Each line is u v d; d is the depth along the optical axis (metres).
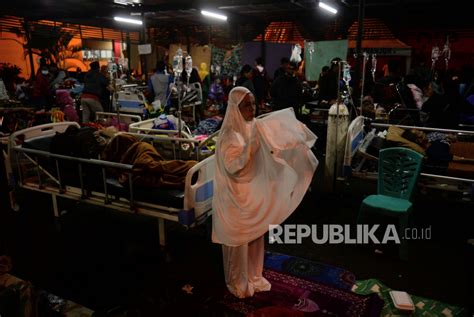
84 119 7.50
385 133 4.84
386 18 11.42
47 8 9.52
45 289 3.01
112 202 3.61
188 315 2.68
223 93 8.75
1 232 2.10
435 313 2.69
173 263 3.39
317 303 2.78
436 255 3.47
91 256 3.53
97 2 8.78
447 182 3.92
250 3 8.38
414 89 6.52
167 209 3.31
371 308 2.70
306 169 2.86
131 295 2.92
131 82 10.28
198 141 4.35
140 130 5.32
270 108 7.73
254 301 2.81
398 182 3.74
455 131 4.55
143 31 9.29
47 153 3.86
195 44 13.49
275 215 2.74
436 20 11.09
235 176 2.66
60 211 4.44
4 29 11.60
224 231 2.72
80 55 13.30
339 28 11.71
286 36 12.75
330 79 7.40
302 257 3.47
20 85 9.17
